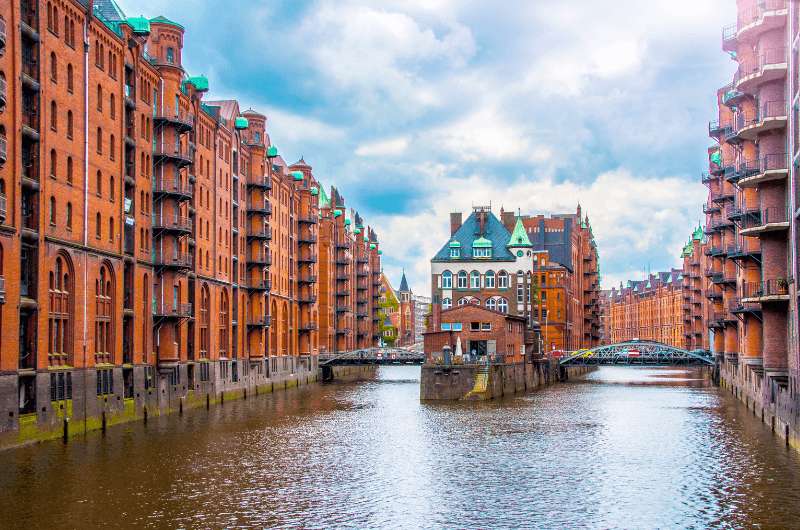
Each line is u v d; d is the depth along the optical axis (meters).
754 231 52.50
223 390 84.44
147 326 65.56
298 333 118.12
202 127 78.88
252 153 94.69
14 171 46.31
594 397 89.94
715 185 97.62
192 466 44.62
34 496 36.84
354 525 33.28
